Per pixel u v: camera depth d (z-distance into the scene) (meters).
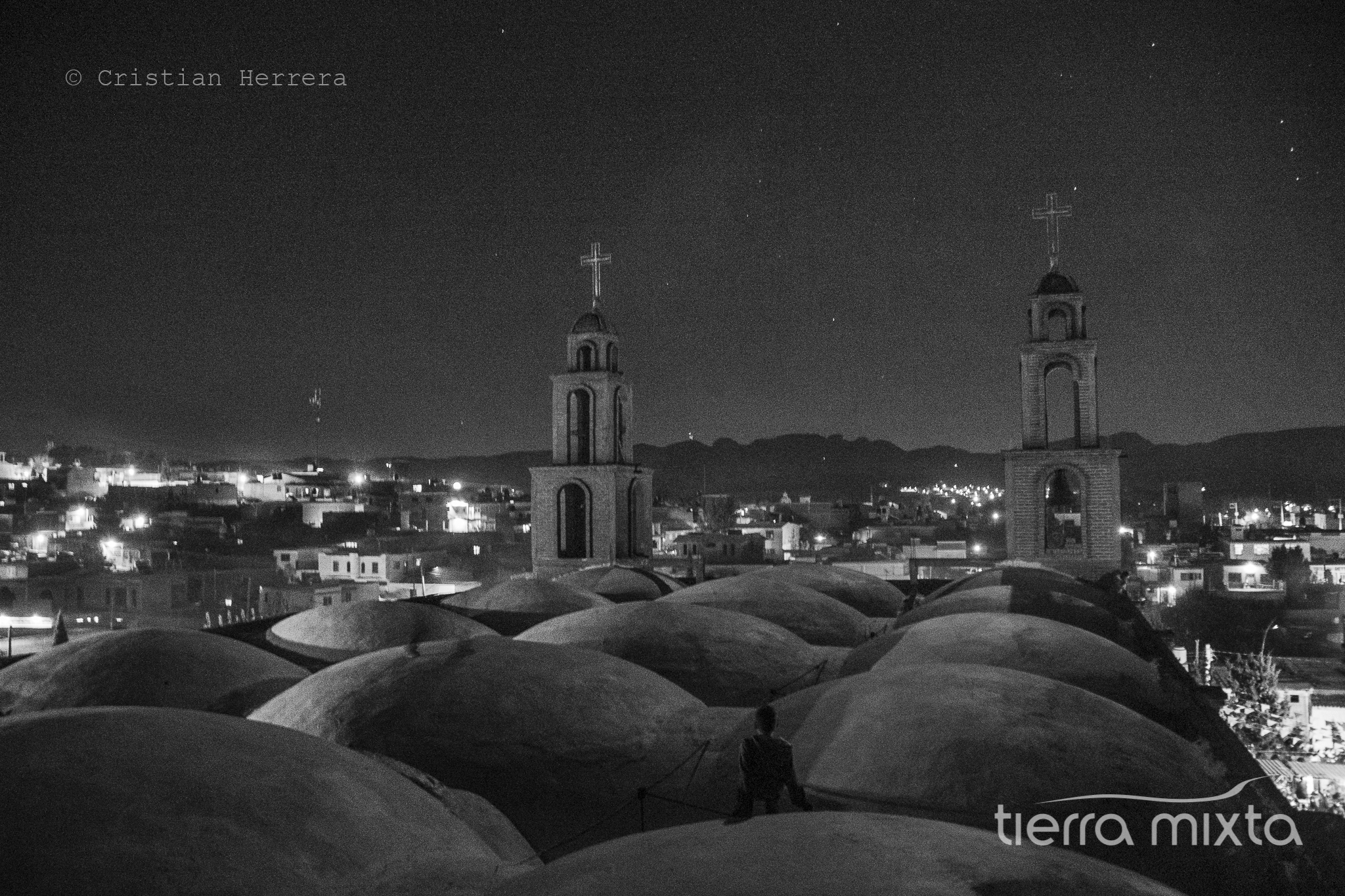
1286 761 33.59
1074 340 33.66
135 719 7.74
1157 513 130.25
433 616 19.91
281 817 7.27
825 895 5.04
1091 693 11.41
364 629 19.36
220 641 16.89
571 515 40.12
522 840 10.43
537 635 17.83
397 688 12.63
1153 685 13.77
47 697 15.51
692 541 82.12
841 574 29.19
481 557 70.62
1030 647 14.05
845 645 22.16
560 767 11.83
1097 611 20.28
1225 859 9.20
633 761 12.10
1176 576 81.75
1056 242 34.75
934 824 6.04
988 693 10.73
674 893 5.21
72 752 7.13
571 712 12.44
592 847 6.16
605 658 13.76
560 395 38.94
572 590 24.19
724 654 16.72
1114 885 5.41
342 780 8.05
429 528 103.44
